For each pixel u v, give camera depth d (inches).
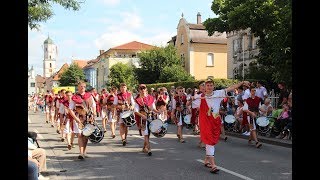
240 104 623.5
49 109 904.3
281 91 626.8
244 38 1774.1
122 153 452.4
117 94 588.1
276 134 560.7
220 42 2388.0
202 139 334.0
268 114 591.5
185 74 2011.6
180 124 552.7
